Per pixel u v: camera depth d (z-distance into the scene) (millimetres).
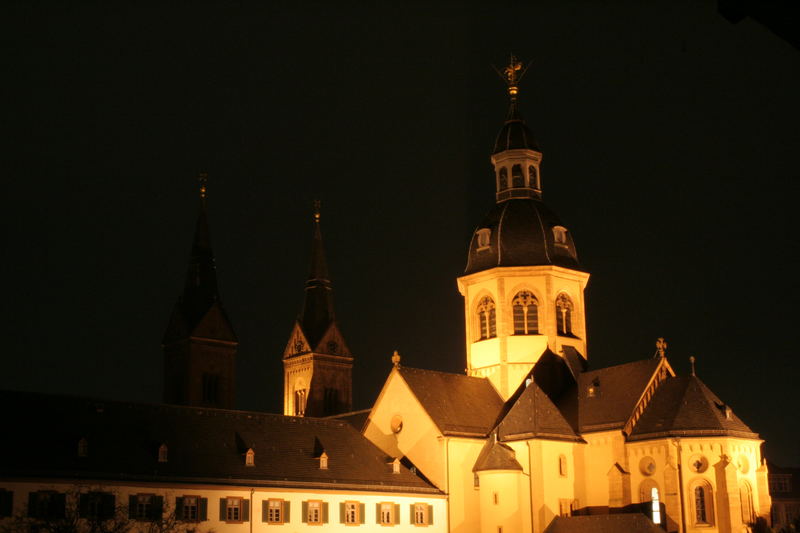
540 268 107688
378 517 90500
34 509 73312
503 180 114750
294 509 86062
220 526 81812
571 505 93000
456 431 96688
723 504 87875
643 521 84312
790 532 89875
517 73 118688
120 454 80750
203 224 171500
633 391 96688
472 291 110812
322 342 174875
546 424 93750
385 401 102438
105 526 67750
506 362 106062
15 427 78438
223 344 165500
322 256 181750
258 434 91250
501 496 91812
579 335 108938
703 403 92250
